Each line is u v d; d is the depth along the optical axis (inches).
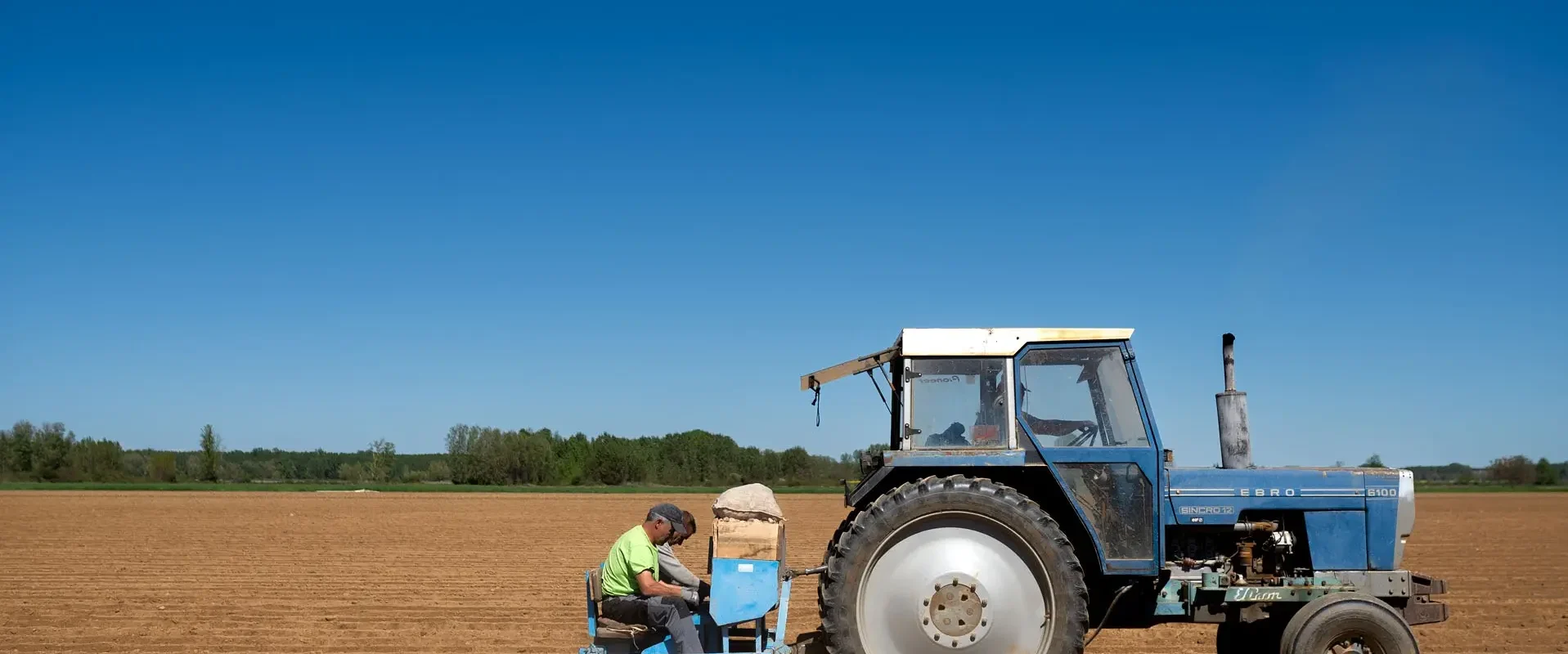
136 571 587.2
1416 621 273.6
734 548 261.0
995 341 272.2
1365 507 275.6
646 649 266.5
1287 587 268.5
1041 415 271.1
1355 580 272.2
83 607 453.4
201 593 502.9
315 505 1305.4
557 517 1123.9
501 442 2498.8
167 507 1230.9
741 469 2495.1
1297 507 274.8
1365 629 256.8
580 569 613.0
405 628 407.8
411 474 2736.2
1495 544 810.8
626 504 1400.1
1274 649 291.0
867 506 267.7
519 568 617.6
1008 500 258.1
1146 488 264.8
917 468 272.8
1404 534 275.7
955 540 260.8
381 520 1045.8
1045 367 273.4
